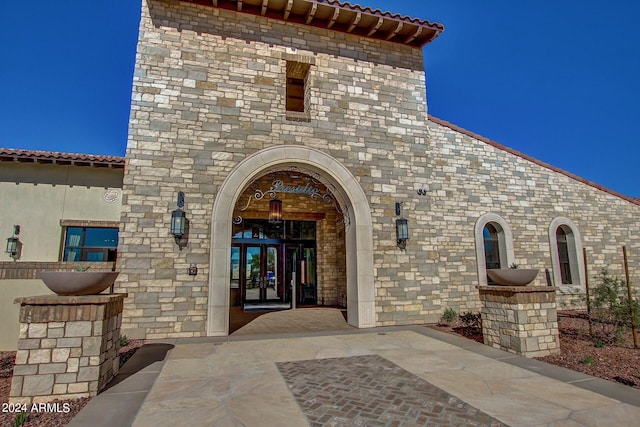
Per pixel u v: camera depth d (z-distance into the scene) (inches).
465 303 368.8
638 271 454.0
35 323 160.2
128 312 280.7
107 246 367.9
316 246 543.8
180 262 294.8
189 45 324.5
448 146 394.3
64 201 357.4
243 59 336.2
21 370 156.4
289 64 360.5
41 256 345.4
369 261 343.0
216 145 317.7
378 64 380.5
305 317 400.5
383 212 356.8
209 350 244.1
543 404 150.0
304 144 343.3
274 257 538.9
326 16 360.2
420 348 248.5
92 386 161.2
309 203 533.0
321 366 205.5
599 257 439.2
